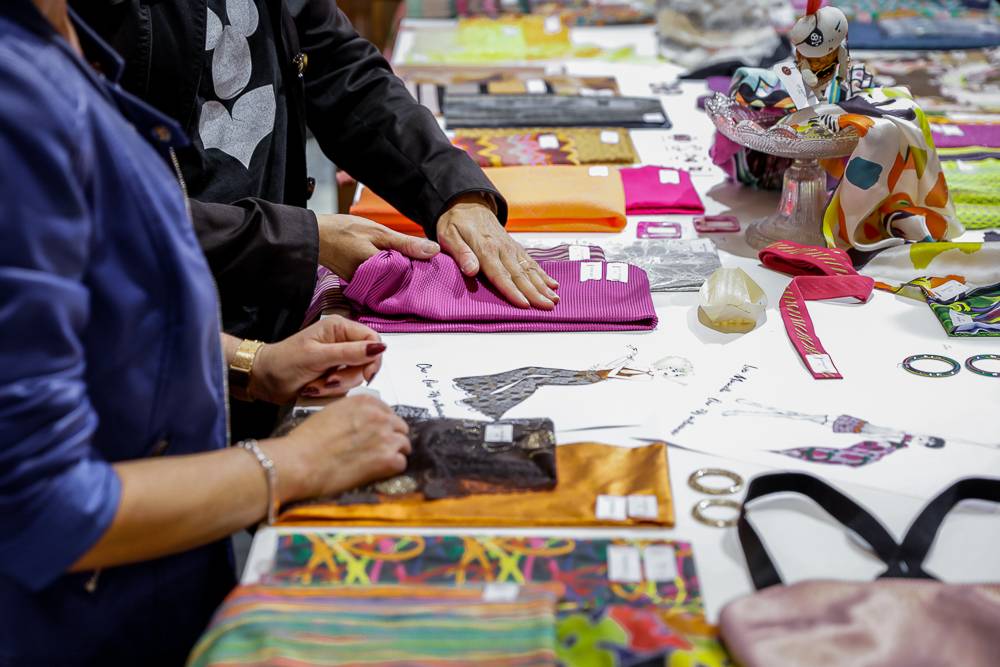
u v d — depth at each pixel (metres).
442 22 3.20
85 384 0.92
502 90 2.56
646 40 3.02
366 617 0.90
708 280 1.52
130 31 1.44
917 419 1.26
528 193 1.89
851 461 1.18
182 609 1.10
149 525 0.95
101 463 0.94
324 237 1.54
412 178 1.74
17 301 0.81
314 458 1.09
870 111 1.68
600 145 2.19
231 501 1.02
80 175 0.86
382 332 1.49
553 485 1.11
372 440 1.12
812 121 1.66
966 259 1.63
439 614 0.90
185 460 1.01
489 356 1.42
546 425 1.20
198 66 1.50
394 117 1.79
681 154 2.21
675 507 1.09
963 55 2.77
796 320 1.50
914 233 1.69
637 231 1.85
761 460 1.18
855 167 1.66
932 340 1.46
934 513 1.05
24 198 0.81
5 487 0.85
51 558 0.90
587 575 0.99
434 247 1.57
